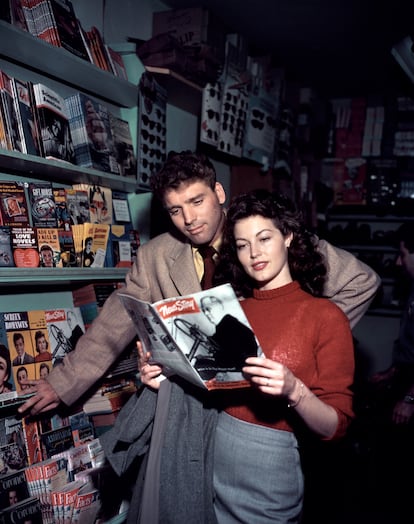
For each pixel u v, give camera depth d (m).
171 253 1.92
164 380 1.63
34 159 1.95
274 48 4.10
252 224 1.48
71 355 2.02
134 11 3.07
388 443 3.53
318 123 5.03
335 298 1.88
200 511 1.51
